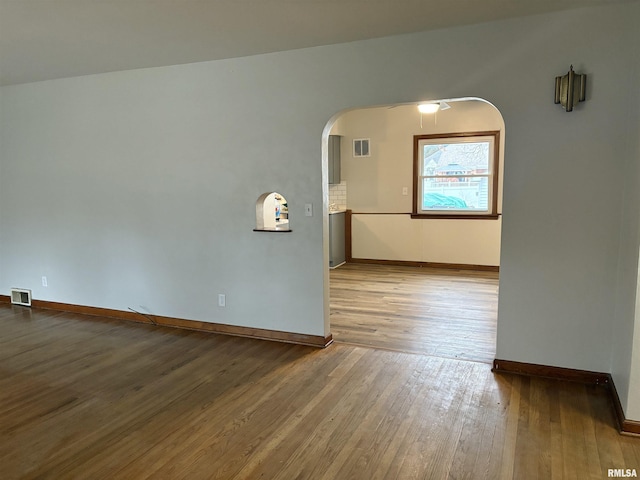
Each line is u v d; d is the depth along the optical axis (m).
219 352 3.69
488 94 3.04
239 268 3.99
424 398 2.86
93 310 4.69
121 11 2.69
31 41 3.25
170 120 4.05
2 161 4.90
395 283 6.07
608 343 2.95
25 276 5.01
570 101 2.81
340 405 2.79
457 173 6.92
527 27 2.90
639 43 2.59
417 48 3.18
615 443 2.36
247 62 3.71
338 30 3.09
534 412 2.66
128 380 3.19
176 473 2.17
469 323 4.34
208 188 4.00
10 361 3.53
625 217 2.73
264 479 2.12
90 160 4.45
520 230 3.06
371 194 7.41
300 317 3.82
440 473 2.14
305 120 3.58
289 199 3.72
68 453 2.34
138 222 4.34
